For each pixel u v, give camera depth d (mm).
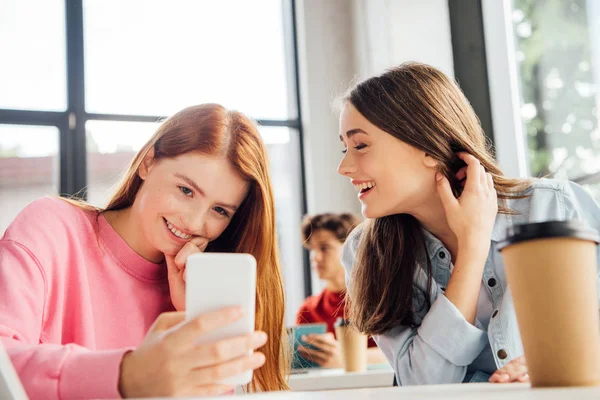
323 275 3062
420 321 1302
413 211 1292
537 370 604
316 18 3967
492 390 581
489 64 2879
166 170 1130
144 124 3656
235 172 1143
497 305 1263
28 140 3508
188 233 1128
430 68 1344
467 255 1179
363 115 1269
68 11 3605
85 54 3617
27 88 3520
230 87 3844
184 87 3748
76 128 3553
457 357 1141
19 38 3535
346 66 3967
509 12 2863
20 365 692
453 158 1272
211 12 3852
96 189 3541
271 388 1148
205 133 1130
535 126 2701
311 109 3895
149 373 614
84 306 1105
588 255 603
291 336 1374
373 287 1323
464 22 3004
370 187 1288
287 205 3908
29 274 1003
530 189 1305
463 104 1351
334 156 3889
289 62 3986
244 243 1187
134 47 3695
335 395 547
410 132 1248
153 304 1199
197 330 608
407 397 515
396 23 3162
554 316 592
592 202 1293
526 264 603
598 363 595
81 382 649
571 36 2434
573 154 2441
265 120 3891
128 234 1183
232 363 615
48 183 3514
